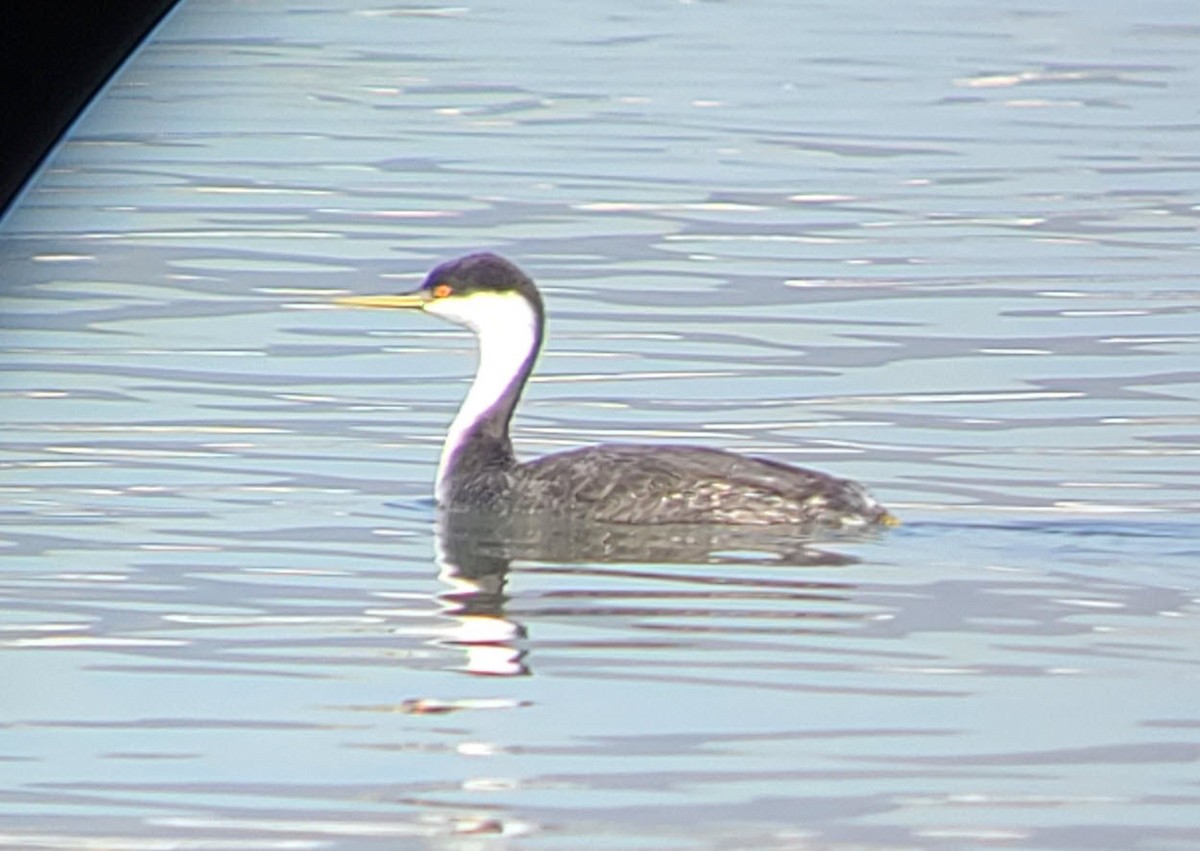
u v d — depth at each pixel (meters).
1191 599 13.45
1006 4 42.56
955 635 12.78
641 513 15.09
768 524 14.95
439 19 40.44
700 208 26.44
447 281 16.23
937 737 11.33
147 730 11.35
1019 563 14.22
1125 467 16.78
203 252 24.30
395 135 30.73
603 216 25.98
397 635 12.80
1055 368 19.84
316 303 22.23
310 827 10.23
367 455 17.22
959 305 22.09
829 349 20.52
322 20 40.25
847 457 17.16
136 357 20.17
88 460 16.89
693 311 21.84
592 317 21.61
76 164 28.83
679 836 10.16
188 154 29.47
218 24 39.75
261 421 18.14
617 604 13.37
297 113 32.16
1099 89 34.34
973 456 17.12
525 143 30.20
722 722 11.48
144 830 10.19
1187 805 10.56
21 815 10.31
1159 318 21.56
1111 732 11.40
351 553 14.52
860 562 14.25
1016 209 26.50
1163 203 26.83
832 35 39.06
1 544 14.66
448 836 10.15
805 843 10.11
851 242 24.78
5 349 20.41
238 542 14.73
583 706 11.68
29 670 12.23
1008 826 10.31
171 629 12.93
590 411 18.52
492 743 11.19
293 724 11.43
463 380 19.64
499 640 12.71
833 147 30.08
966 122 31.80
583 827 10.26
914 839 10.16
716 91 33.94
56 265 23.67
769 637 12.74
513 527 15.15
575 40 38.41
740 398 18.91
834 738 11.30
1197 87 34.47
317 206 26.55
